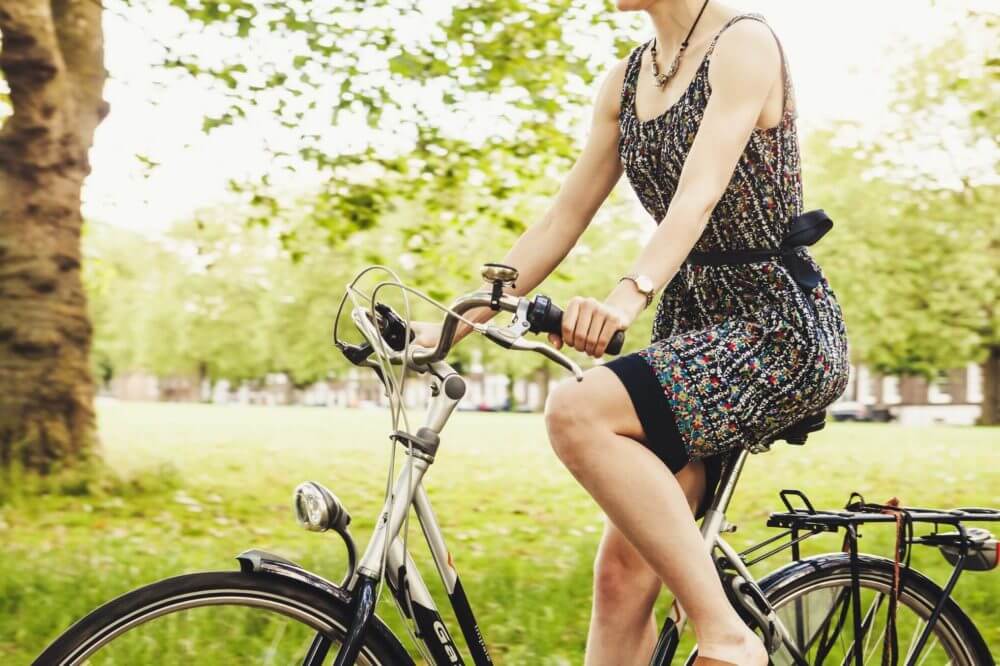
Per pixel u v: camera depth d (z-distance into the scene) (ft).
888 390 195.21
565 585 15.28
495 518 25.36
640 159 7.00
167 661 5.73
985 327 103.24
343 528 6.01
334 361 147.43
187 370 170.91
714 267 6.86
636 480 6.19
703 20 6.76
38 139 27.76
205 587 5.73
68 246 28.22
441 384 6.10
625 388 6.24
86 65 28.60
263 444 54.60
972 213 98.12
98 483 27.40
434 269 34.68
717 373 6.40
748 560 7.50
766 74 6.49
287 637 5.96
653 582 7.31
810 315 6.61
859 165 101.76
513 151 31.27
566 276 31.55
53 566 15.71
